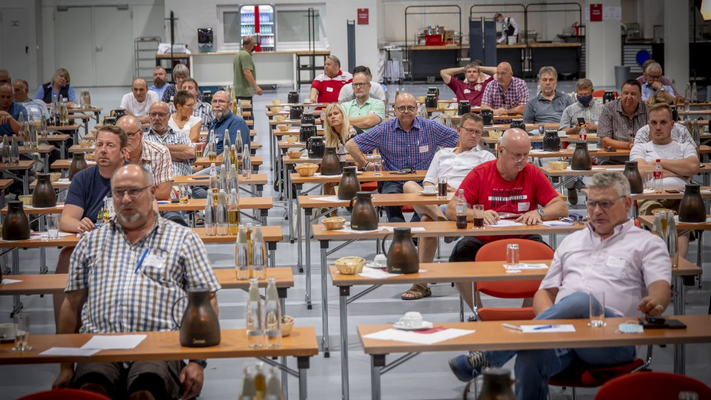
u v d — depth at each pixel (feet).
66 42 81.51
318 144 25.66
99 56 81.82
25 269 22.34
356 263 13.16
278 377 7.70
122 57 81.92
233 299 19.49
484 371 7.82
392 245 13.25
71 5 80.89
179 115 29.14
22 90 37.35
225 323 17.53
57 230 16.03
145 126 37.04
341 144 25.70
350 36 70.13
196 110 32.01
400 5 82.79
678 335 10.04
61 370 11.09
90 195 16.56
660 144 22.35
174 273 11.50
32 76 79.71
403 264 13.15
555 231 16.07
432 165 21.70
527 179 17.54
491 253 14.52
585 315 11.20
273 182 33.76
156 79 43.27
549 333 10.28
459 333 10.39
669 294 11.76
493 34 60.80
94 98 70.08
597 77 71.61
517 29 78.64
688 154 22.24
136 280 11.34
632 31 79.77
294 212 27.22
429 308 18.42
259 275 13.33
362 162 24.12
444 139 24.29
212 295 11.46
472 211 17.02
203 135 29.45
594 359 11.05
